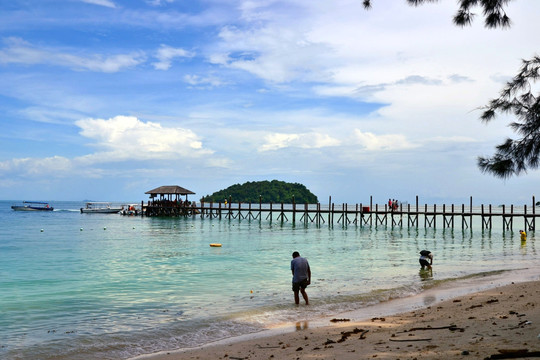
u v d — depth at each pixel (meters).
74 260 27.19
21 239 42.97
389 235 50.28
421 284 18.09
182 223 72.69
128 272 22.08
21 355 9.46
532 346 7.07
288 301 14.88
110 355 9.43
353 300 14.90
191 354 9.15
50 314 13.27
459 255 30.72
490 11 8.52
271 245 37.22
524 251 33.72
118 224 69.50
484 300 13.88
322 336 10.02
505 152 8.40
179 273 21.64
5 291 17.14
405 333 9.41
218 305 14.36
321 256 29.03
